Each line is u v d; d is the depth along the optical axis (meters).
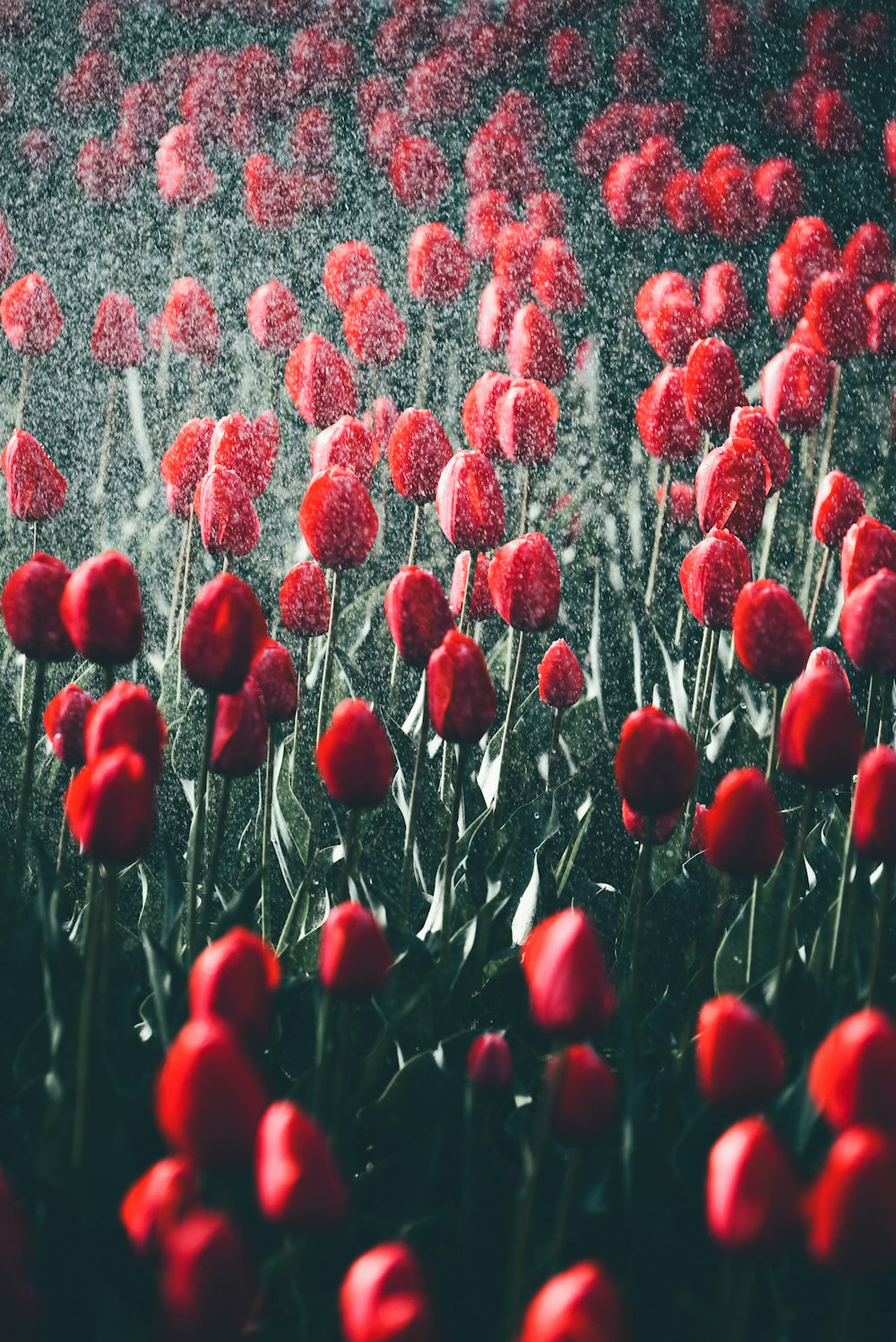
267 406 3.38
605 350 3.69
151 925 2.28
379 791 1.96
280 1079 2.04
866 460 3.37
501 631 3.04
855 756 1.95
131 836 1.83
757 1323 1.86
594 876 2.39
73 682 2.61
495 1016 2.18
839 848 2.30
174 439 3.73
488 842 2.29
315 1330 1.82
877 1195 1.68
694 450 2.65
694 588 2.25
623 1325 1.66
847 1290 1.77
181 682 2.56
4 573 3.07
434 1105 2.01
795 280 2.97
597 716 2.56
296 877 2.33
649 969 2.24
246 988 1.80
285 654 2.18
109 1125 1.88
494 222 3.66
